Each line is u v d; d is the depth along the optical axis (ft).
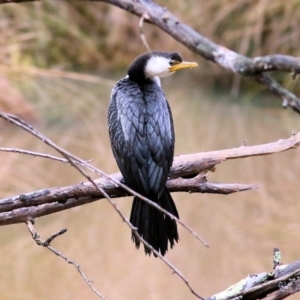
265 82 30.04
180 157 22.54
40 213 20.21
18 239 34.88
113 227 35.83
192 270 31.78
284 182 39.52
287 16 53.42
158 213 21.18
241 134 46.34
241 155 22.54
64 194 19.84
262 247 33.58
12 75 50.62
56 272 31.83
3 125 47.01
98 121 48.44
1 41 51.93
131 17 60.70
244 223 35.55
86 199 20.62
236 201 38.11
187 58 56.44
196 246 33.99
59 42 59.67
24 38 55.31
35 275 31.60
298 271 17.56
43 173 40.27
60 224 36.11
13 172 40.09
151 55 24.71
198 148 43.62
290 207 36.91
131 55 60.70
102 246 33.83
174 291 30.35
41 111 49.24
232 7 54.75
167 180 21.74
